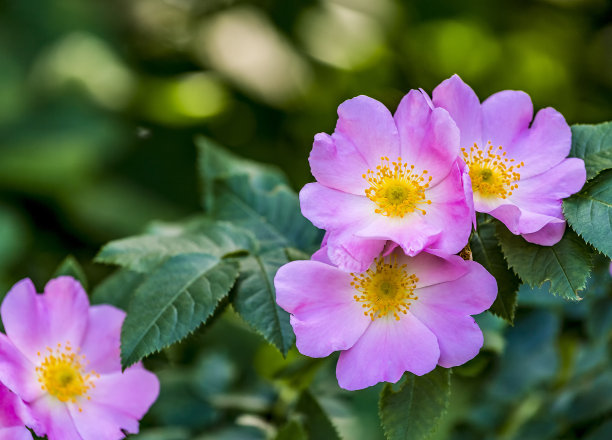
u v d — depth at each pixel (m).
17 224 0.96
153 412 0.66
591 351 0.67
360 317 0.55
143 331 0.56
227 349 0.71
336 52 1.09
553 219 0.55
